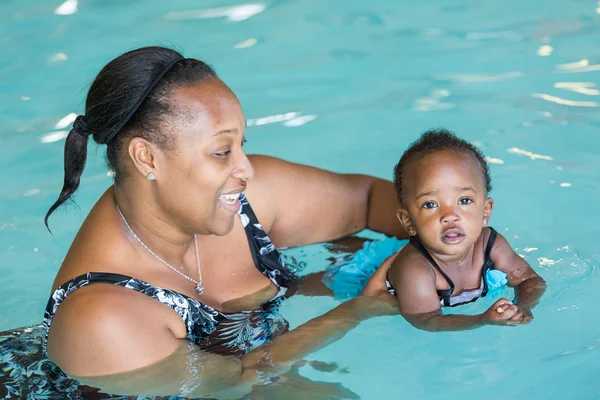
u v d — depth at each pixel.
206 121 2.39
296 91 4.76
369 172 3.89
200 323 2.66
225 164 2.45
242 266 2.95
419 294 2.92
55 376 2.43
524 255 3.13
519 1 5.74
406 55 5.12
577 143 3.97
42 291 3.15
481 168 2.98
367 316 2.86
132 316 2.43
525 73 4.75
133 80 2.38
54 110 4.53
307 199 3.21
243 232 2.96
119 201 2.59
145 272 2.62
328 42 5.34
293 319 2.88
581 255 3.11
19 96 4.70
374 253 3.23
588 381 2.46
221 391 2.43
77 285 2.48
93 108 2.43
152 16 5.74
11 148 4.21
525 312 2.76
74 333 2.38
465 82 4.72
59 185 3.88
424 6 5.77
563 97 4.45
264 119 4.47
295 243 3.29
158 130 2.38
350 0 5.94
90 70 4.94
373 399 2.44
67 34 5.46
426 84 4.74
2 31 5.56
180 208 2.48
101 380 2.38
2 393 2.44
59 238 3.49
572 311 2.79
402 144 4.14
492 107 4.40
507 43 5.15
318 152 4.11
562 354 2.59
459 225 2.88
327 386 2.48
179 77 2.41
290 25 5.58
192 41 5.37
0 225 3.59
